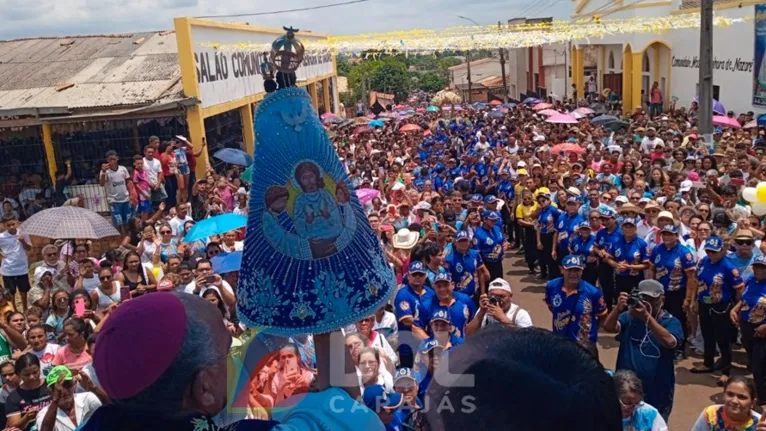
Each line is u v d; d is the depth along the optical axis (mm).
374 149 22000
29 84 17516
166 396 1370
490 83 67938
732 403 5070
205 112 16688
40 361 6438
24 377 5891
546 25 18500
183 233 11461
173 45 19719
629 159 14344
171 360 1364
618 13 31281
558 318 7262
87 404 5402
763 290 7230
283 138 1872
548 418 1123
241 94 20141
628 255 9469
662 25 18375
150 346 1362
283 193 1845
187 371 1377
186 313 1434
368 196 11984
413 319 6664
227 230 9547
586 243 10203
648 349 5941
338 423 1559
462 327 6680
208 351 1413
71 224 9477
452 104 39469
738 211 10406
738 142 15594
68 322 6457
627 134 21328
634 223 9531
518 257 14750
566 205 11508
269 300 1823
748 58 21625
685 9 26188
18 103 16219
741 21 20125
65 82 17281
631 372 4906
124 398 1370
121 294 8070
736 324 7543
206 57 16984
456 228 10539
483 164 17125
